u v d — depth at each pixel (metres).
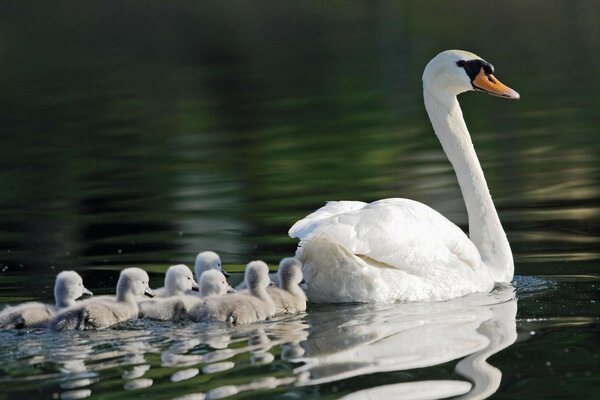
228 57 42.59
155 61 42.34
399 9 53.06
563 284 13.40
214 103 32.94
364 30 47.09
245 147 25.80
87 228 18.09
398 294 12.43
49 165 24.81
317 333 11.23
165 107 32.72
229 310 11.73
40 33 50.03
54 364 10.27
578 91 31.31
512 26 46.31
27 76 40.06
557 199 18.75
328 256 12.16
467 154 14.66
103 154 25.84
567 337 10.89
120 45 46.47
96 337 11.23
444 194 19.66
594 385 9.45
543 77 34.28
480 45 41.59
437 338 10.97
